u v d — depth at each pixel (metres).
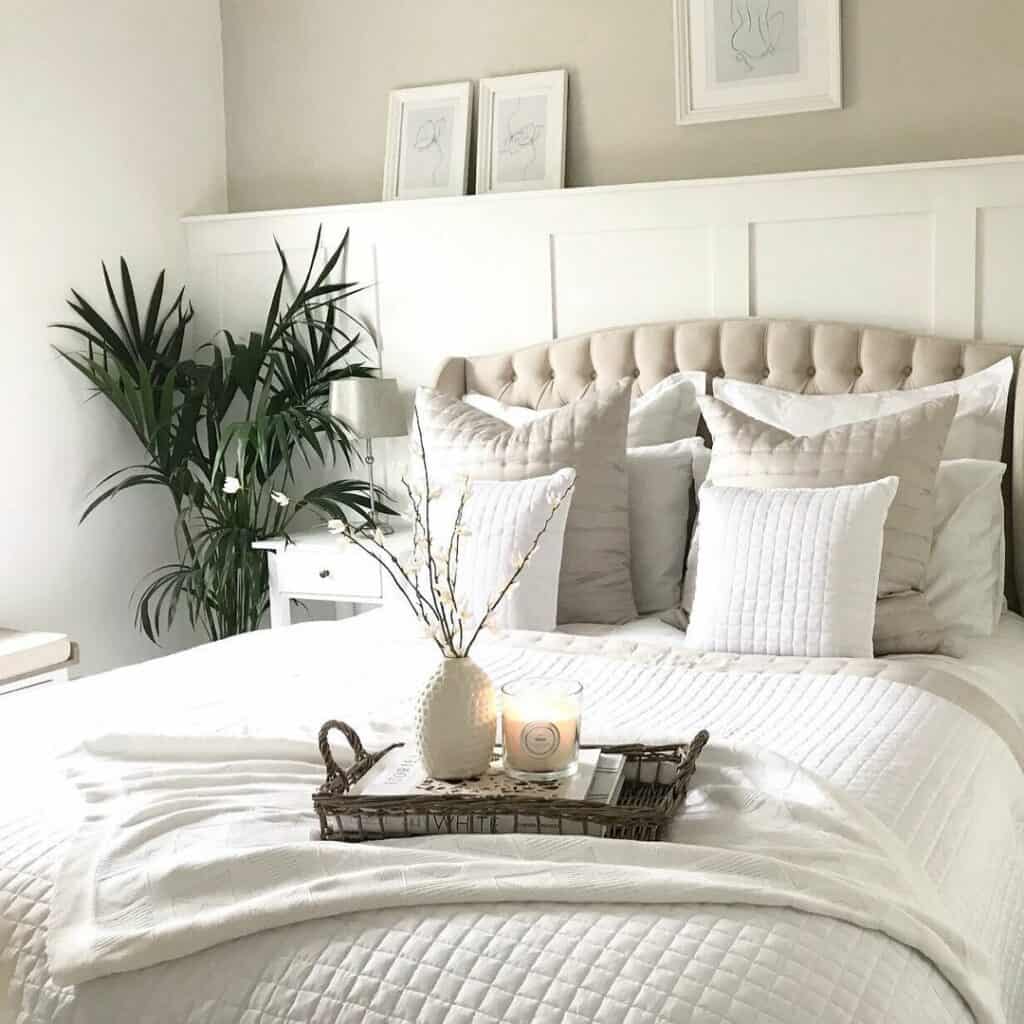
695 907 1.58
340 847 1.73
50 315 4.01
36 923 1.73
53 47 3.97
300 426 4.03
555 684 1.94
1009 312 3.39
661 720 2.34
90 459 4.16
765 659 2.66
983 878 1.95
